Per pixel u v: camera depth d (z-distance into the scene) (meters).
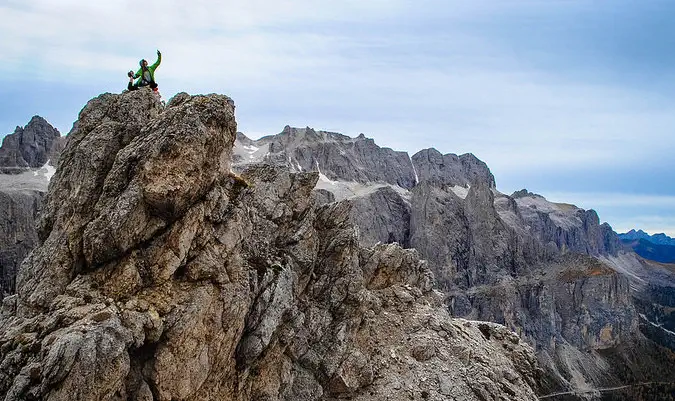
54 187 37.34
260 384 41.19
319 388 47.06
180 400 32.97
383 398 48.81
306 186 52.88
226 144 38.44
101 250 32.84
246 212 41.25
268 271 42.81
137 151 34.31
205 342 34.72
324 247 54.94
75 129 38.56
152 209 33.78
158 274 33.78
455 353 56.38
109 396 28.91
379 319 57.91
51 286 33.34
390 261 64.62
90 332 28.64
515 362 63.28
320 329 50.06
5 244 162.38
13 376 28.23
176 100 40.50
